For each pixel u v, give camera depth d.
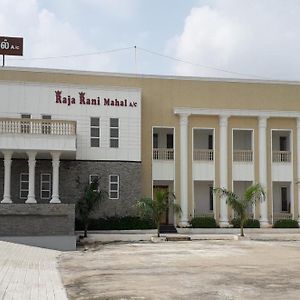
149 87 36.25
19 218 27.00
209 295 13.23
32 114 32.75
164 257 21.91
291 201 37.53
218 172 36.69
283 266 19.05
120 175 33.84
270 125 37.75
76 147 31.92
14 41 35.72
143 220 33.34
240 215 31.97
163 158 36.12
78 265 19.55
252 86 37.72
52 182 32.06
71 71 35.22
